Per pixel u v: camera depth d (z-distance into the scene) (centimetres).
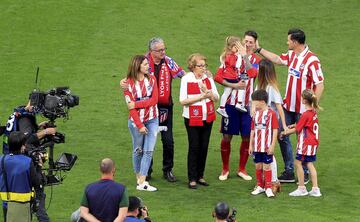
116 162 3453
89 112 4022
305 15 5159
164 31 4903
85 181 3216
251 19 5072
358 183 3231
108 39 4806
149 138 3100
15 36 4825
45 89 4231
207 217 2853
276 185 3095
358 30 5000
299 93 3212
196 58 3116
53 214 2883
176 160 3497
